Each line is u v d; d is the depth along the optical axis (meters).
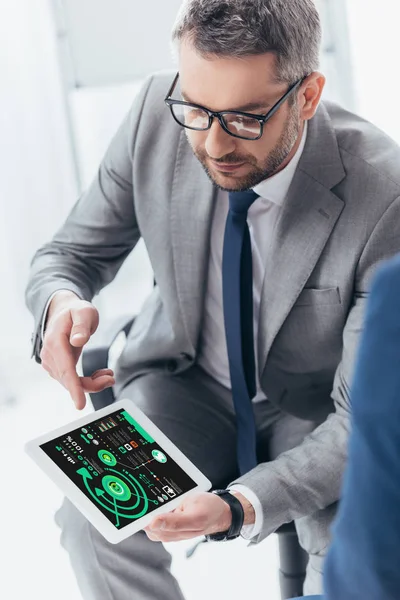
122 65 3.39
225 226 1.82
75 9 3.33
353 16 3.42
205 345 1.98
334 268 1.72
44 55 3.34
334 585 0.99
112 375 1.75
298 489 1.62
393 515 0.90
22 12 3.29
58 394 3.33
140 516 1.48
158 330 1.98
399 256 0.90
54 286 1.91
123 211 2.00
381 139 1.77
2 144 3.37
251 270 1.81
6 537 2.63
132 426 1.61
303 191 1.73
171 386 1.97
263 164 1.60
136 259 3.56
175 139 1.87
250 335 1.85
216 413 1.96
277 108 1.55
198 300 1.88
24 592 2.40
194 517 1.46
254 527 1.58
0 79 3.33
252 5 1.50
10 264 3.44
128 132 1.94
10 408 3.26
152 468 1.55
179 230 1.86
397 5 3.39
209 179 1.72
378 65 3.46
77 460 1.52
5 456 3.00
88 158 3.53
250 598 2.33
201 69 1.51
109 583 1.69
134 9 3.34
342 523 0.95
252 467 1.88
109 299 3.56
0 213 3.41
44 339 1.76
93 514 1.46
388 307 0.88
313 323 1.77
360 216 1.69
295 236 1.74
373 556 0.92
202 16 1.50
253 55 1.49
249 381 1.88
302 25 1.54
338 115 1.84
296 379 1.86
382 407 0.88
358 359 0.91
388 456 0.89
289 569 1.94
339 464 1.64
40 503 2.77
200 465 1.89
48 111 3.38
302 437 1.91
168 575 1.72
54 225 3.46
